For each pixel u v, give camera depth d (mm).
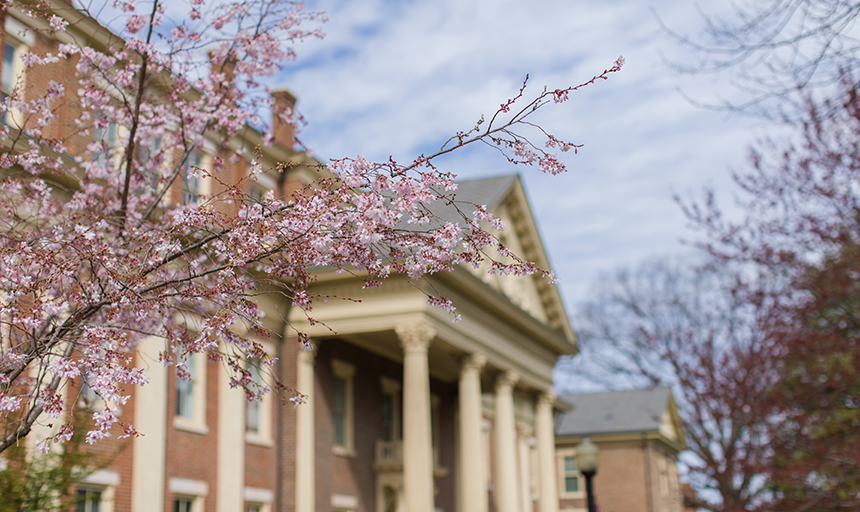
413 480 24703
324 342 27578
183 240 10766
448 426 36656
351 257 9016
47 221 12828
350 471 28422
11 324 9500
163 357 10523
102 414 8523
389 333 27656
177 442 21719
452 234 8570
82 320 9531
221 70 14227
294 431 26078
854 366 22203
